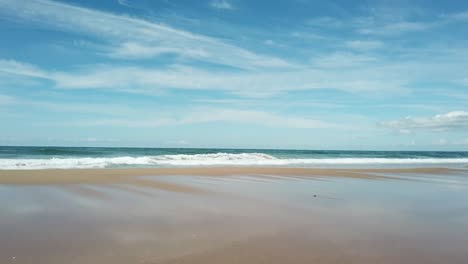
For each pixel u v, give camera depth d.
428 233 6.80
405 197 11.48
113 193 10.73
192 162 27.33
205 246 5.71
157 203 9.30
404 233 6.75
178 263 4.94
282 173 18.75
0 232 6.29
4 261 4.91
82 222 7.11
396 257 5.34
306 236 6.41
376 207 9.51
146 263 4.92
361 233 6.68
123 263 4.91
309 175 18.14
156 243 5.83
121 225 6.95
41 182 12.57
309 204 9.74
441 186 14.94
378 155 54.78
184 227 6.89
